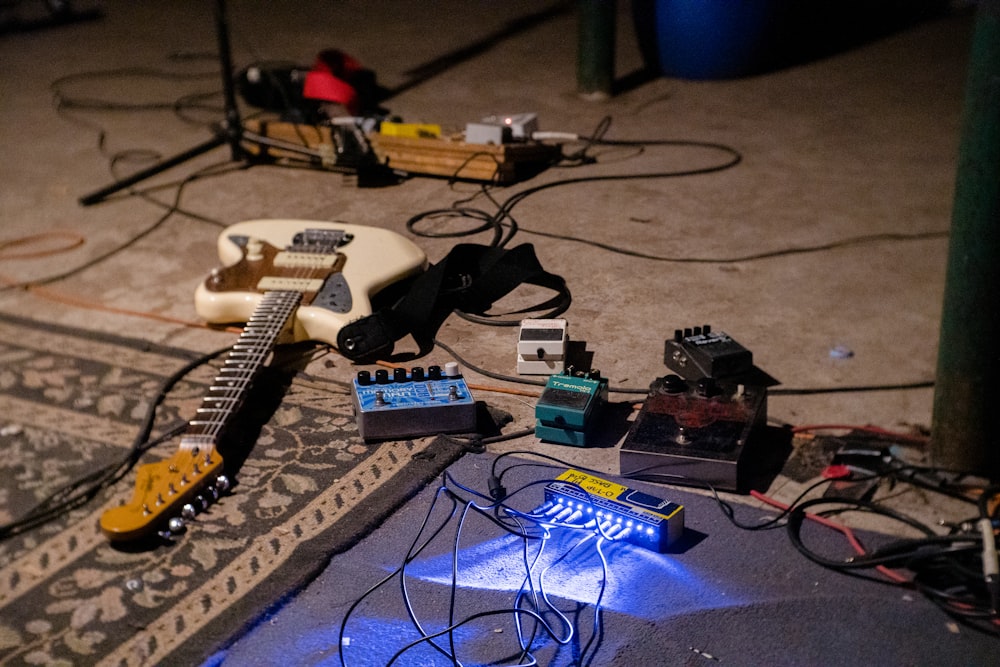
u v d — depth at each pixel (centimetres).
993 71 217
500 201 412
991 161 221
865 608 203
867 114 511
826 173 441
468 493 237
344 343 286
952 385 244
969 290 233
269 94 532
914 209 406
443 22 707
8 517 253
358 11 745
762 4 546
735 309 330
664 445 239
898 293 342
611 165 451
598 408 262
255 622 201
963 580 208
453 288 324
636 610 202
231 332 332
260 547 221
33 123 545
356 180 446
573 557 216
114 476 261
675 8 547
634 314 323
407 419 255
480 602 204
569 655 191
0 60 661
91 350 325
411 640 195
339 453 253
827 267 359
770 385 290
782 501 236
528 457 252
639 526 217
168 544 224
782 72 581
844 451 255
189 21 739
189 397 295
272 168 468
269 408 274
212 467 238
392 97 544
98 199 444
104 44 691
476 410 270
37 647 200
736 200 414
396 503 233
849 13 657
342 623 198
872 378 294
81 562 226
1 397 302
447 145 427
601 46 527
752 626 198
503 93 551
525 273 320
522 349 282
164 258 390
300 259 323
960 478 249
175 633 200
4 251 400
